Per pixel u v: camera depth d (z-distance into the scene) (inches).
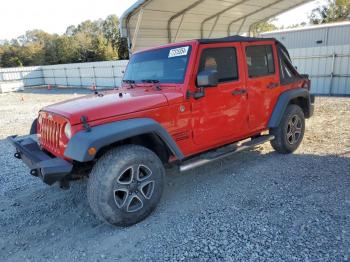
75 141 113.3
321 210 131.0
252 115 177.9
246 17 553.0
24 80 1455.5
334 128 277.3
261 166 188.5
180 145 144.6
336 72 554.9
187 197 153.6
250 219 128.2
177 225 127.9
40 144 148.1
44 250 118.0
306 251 104.9
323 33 845.8
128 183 124.1
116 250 114.4
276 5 482.3
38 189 178.1
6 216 146.8
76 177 135.1
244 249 108.6
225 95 159.3
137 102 130.0
